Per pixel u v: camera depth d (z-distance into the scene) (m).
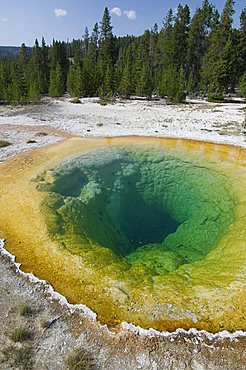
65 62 70.56
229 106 41.25
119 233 15.23
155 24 72.12
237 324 8.38
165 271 11.52
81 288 9.52
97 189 16.33
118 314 8.63
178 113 35.19
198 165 18.53
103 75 55.56
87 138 23.17
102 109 38.12
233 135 24.30
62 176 16.44
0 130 26.25
